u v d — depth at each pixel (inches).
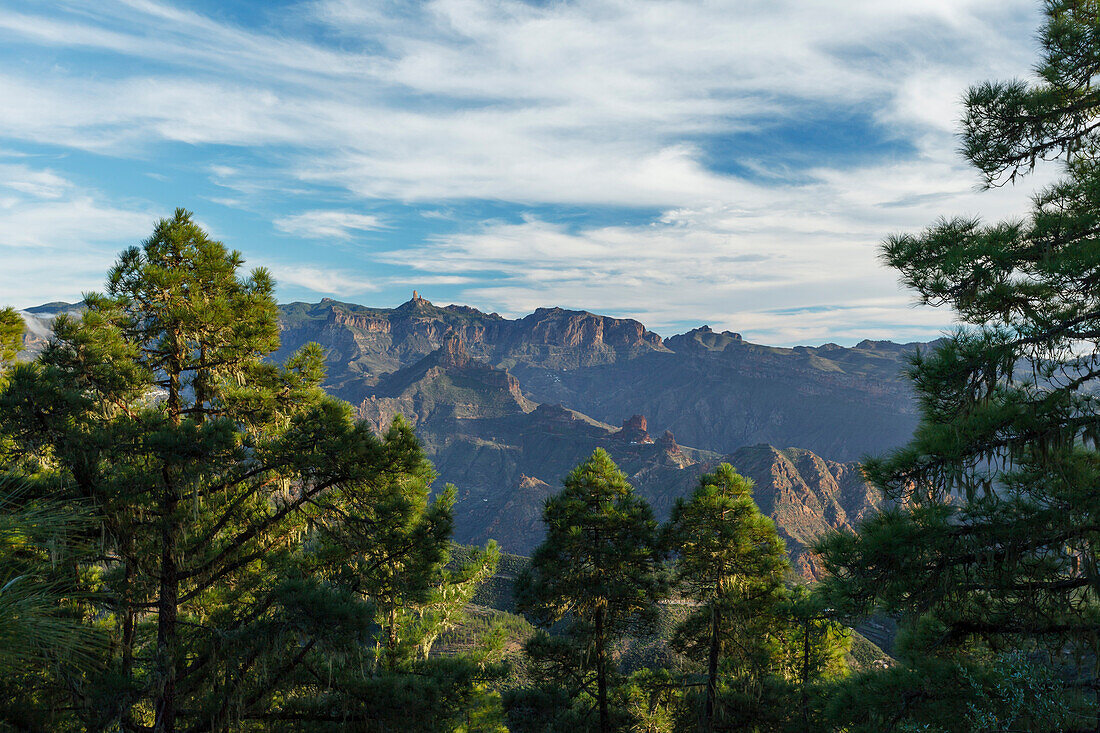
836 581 384.8
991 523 347.9
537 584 713.0
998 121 418.0
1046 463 331.0
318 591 397.7
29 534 173.9
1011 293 346.9
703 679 707.4
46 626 160.9
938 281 369.1
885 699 377.7
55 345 422.6
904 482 374.9
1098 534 333.7
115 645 424.2
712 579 668.1
